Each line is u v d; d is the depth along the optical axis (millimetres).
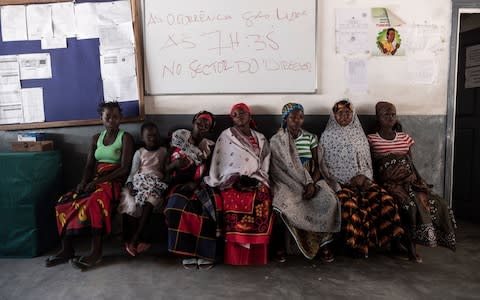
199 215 2359
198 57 2887
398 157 2615
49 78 2916
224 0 2834
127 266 2395
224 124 2926
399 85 2936
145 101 2938
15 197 2531
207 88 2904
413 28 2902
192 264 2383
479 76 3287
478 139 3314
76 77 2906
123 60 2881
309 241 2432
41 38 2889
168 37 2877
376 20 2887
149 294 2014
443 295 1982
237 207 2348
